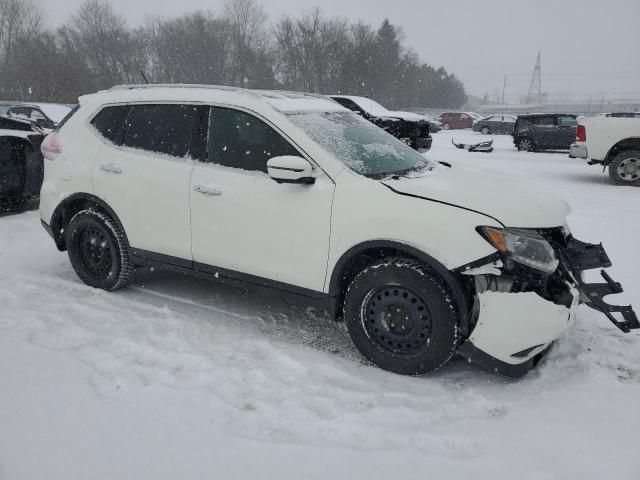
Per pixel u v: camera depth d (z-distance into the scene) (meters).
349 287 3.36
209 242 3.87
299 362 3.36
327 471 2.35
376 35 60.12
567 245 3.47
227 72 59.34
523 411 2.87
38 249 5.73
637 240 6.12
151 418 2.69
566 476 2.34
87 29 56.41
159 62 59.81
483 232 2.98
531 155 17.47
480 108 96.00
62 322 3.79
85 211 4.46
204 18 59.59
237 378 3.12
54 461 2.37
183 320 4.00
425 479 2.31
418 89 75.38
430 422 2.77
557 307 2.98
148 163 4.12
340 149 3.61
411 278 3.12
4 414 2.69
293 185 3.49
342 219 3.31
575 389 3.06
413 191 3.22
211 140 3.91
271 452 2.46
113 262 4.41
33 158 7.17
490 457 2.46
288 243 3.52
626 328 3.19
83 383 2.98
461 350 3.13
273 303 4.44
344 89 57.22
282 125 3.62
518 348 2.99
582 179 11.22
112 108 4.45
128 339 3.51
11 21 55.41
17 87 48.88
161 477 2.29
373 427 2.67
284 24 56.53
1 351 3.30
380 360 3.32
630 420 2.75
